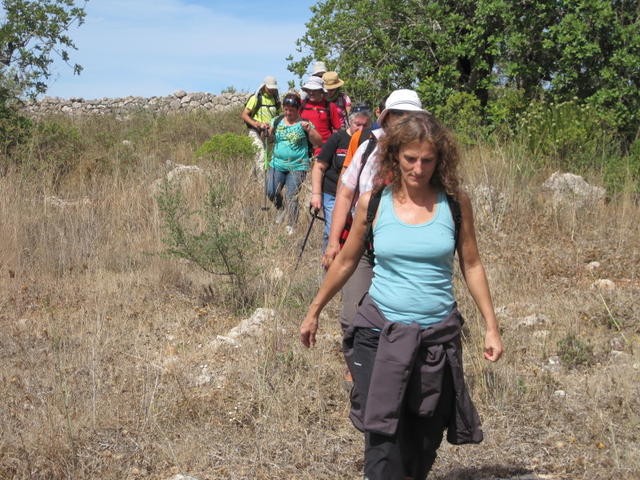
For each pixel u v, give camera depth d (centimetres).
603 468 407
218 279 731
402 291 313
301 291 691
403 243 312
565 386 505
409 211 317
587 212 980
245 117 1073
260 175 1048
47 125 1287
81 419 455
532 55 1506
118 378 520
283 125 877
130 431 450
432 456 325
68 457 420
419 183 312
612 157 1179
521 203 989
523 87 1511
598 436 437
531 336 589
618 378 502
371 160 431
